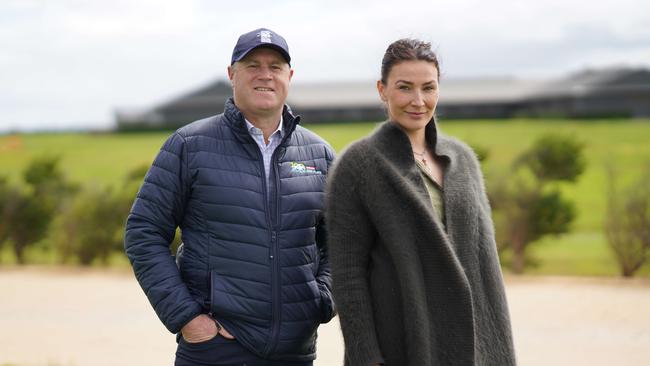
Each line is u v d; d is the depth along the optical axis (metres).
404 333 3.34
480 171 3.76
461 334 3.34
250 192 3.76
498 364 3.46
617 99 71.12
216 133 3.85
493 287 3.51
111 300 11.30
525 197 13.42
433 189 3.56
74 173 32.16
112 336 8.77
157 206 3.77
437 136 3.65
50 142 53.16
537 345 8.11
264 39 3.77
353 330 3.34
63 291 12.15
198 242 3.77
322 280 3.94
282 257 3.75
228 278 3.69
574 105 72.06
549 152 13.64
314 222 3.88
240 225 3.72
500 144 34.34
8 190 16.59
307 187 3.88
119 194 15.57
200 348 3.71
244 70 3.81
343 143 37.88
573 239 16.95
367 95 79.69
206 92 83.12
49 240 16.62
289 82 3.94
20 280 13.47
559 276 12.94
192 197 3.80
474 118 64.38
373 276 3.44
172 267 3.73
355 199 3.43
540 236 13.44
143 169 15.87
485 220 3.59
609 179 14.84
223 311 3.66
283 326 3.74
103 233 15.35
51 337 8.70
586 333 8.63
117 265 15.59
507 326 3.52
